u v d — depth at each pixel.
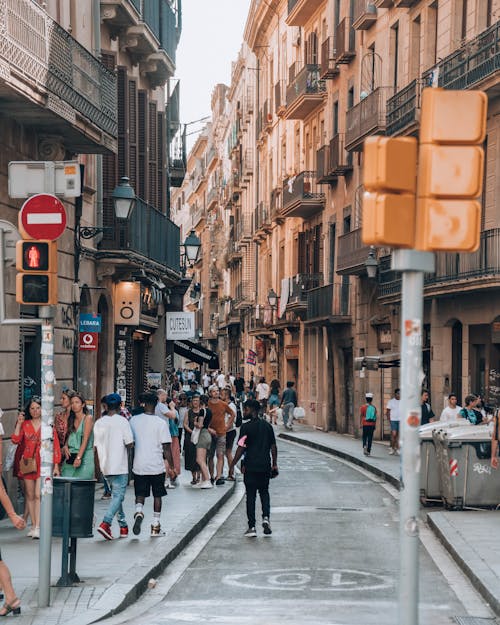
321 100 48.53
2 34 16.11
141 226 28.00
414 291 6.47
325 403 47.97
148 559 13.47
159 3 30.91
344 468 30.19
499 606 10.60
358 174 41.72
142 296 31.34
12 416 18.53
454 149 6.41
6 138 18.58
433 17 33.41
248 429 16.92
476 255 27.42
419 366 6.45
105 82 22.47
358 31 41.97
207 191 110.06
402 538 6.40
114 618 10.41
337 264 42.44
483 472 18.75
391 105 35.25
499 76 25.28
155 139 31.75
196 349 51.50
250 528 16.77
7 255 11.07
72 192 11.17
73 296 23.25
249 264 74.81
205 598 11.76
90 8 25.53
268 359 67.00
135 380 34.06
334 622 10.20
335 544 15.93
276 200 58.62
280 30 60.91
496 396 28.03
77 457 15.50
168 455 16.31
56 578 12.04
